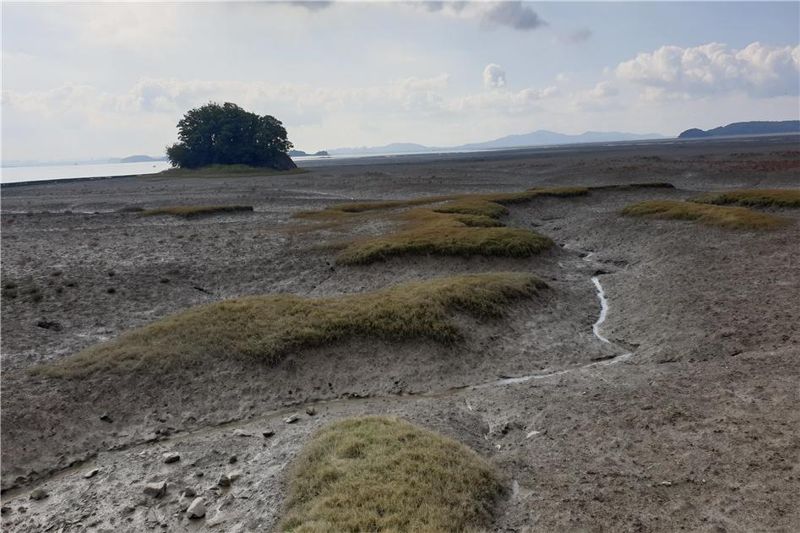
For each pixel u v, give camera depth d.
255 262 34.09
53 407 17.58
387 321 22.33
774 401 14.74
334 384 19.61
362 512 11.01
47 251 37.38
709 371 17.66
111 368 19.61
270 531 11.34
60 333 23.94
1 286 29.45
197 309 24.42
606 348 22.09
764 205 44.91
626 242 37.53
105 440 16.58
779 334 20.08
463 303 24.05
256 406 18.34
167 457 14.89
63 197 83.19
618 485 12.04
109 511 12.91
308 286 30.12
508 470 13.15
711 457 12.57
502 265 31.69
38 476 15.06
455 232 36.06
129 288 29.53
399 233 37.62
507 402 17.25
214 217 52.94
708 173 77.81
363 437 14.02
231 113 162.88
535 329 23.69
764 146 175.38
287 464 13.80
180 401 18.41
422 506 11.19
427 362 20.70
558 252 35.12
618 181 78.00
